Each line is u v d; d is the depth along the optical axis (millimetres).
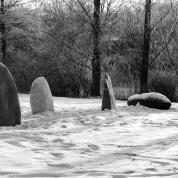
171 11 36594
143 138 10250
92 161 7547
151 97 18375
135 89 32094
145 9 32688
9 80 11984
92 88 32156
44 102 15297
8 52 35094
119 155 8125
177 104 22328
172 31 35219
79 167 7070
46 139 9727
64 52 33438
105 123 13000
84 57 33031
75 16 34938
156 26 35688
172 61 33812
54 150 8445
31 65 34188
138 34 34469
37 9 36031
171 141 9828
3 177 6242
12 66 34688
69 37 34000
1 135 9945
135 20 35344
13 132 10531
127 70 33344
